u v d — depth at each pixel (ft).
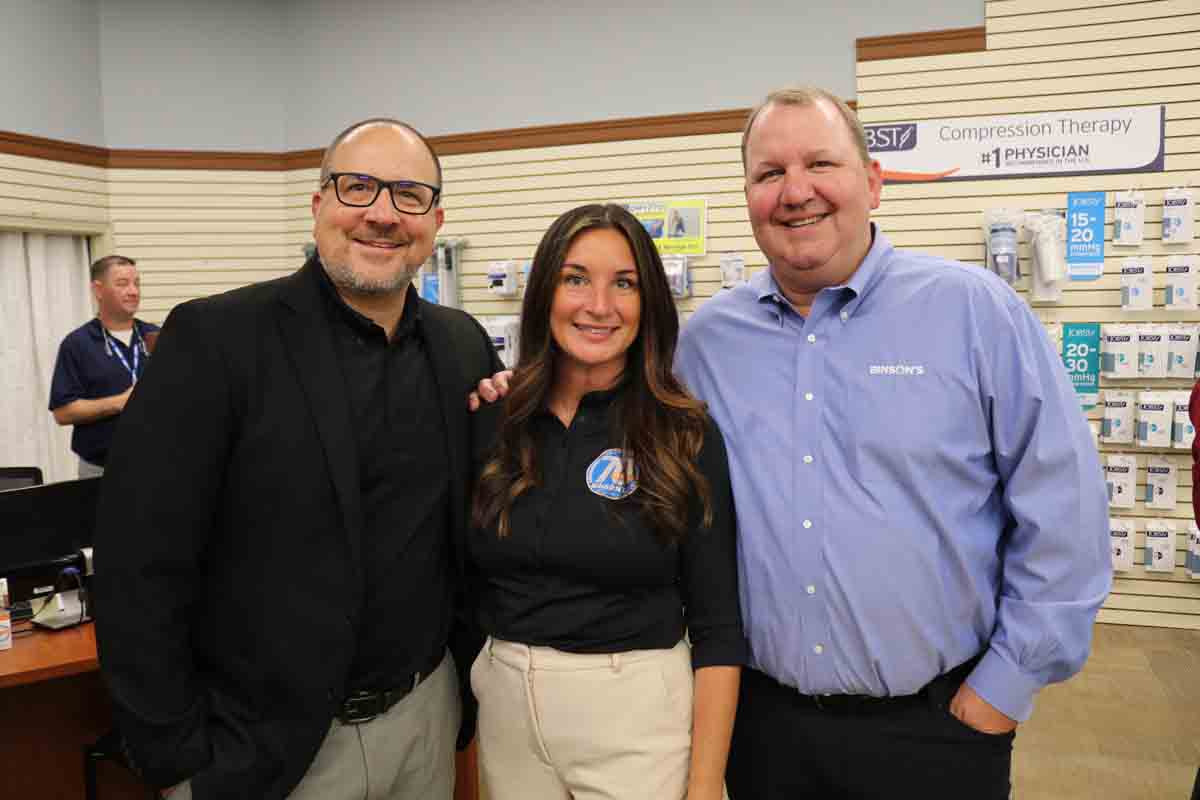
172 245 20.03
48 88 18.33
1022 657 5.13
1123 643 14.92
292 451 5.21
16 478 11.72
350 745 5.52
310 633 5.23
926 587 5.22
